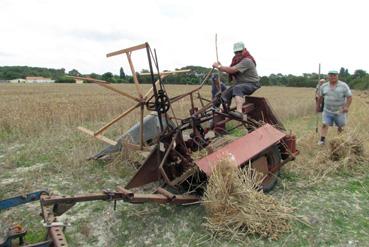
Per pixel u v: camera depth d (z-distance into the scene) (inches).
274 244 200.8
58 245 143.3
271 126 269.3
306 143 379.2
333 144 334.6
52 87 1909.4
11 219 232.4
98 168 316.5
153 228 220.5
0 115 546.3
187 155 247.9
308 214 232.8
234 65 304.3
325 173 299.4
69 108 621.3
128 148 294.2
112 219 230.5
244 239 204.7
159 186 251.1
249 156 241.1
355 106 859.4
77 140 410.9
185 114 593.6
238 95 292.2
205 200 224.2
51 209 180.9
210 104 271.0
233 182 217.0
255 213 213.3
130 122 510.0
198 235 211.0
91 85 2240.4
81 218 232.2
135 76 267.1
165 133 248.2
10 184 285.0
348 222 225.0
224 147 243.1
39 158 346.3
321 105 397.1
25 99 901.2
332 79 370.3
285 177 295.1
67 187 279.9
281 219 216.7
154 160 247.9
